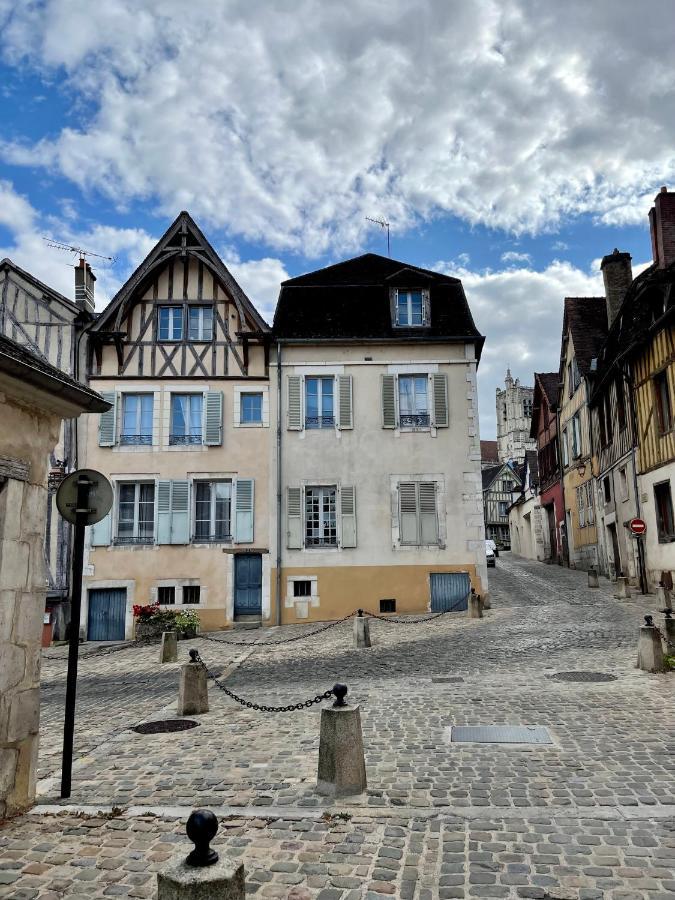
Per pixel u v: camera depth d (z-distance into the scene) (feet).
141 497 64.80
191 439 65.10
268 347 66.59
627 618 49.37
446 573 63.10
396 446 65.16
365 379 66.33
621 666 32.60
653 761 18.72
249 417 66.03
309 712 26.50
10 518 16.28
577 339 89.76
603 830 14.46
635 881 12.31
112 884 12.73
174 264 67.62
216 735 23.49
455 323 67.41
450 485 64.54
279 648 46.88
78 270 71.15
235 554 63.31
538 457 125.59
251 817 15.70
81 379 64.59
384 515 64.13
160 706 29.09
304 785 17.84
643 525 62.03
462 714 24.75
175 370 65.82
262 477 64.64
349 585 63.00
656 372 60.70
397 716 24.90
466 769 18.62
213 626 61.98
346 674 34.81
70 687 18.24
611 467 76.28
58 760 21.12
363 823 15.21
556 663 34.35
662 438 60.13
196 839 9.09
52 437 18.15
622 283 85.35
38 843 14.57
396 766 19.10
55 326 64.80
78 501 19.31
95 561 62.49
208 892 8.66
